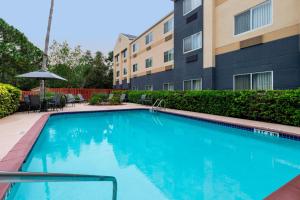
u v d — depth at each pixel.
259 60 10.73
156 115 14.73
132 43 30.73
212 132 9.63
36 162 5.55
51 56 35.66
